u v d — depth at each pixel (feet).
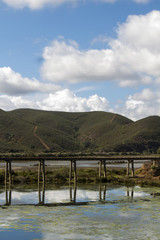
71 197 149.48
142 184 208.03
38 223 98.48
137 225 96.48
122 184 208.85
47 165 415.44
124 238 84.28
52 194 159.84
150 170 247.70
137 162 511.81
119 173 274.77
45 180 225.97
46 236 85.87
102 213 112.47
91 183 215.10
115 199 143.13
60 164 450.71
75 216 107.65
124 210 117.60
